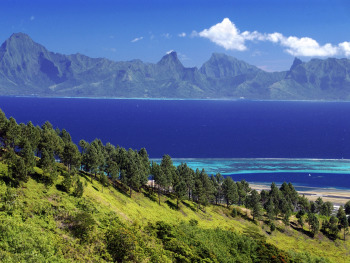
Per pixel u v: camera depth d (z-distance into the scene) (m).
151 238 63.62
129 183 106.25
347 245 117.56
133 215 81.81
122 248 52.44
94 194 83.31
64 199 67.31
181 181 114.56
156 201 111.44
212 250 65.88
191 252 61.34
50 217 55.44
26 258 40.38
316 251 105.75
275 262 70.56
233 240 78.81
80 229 53.97
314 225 117.56
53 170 76.19
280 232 119.12
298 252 93.94
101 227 59.34
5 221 46.47
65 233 52.31
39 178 75.19
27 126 92.56
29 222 50.72
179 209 111.06
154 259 54.31
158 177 108.75
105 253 51.09
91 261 47.81
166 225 70.25
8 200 54.19
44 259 42.22
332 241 118.69
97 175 114.62
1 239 42.25
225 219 118.44
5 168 69.75
